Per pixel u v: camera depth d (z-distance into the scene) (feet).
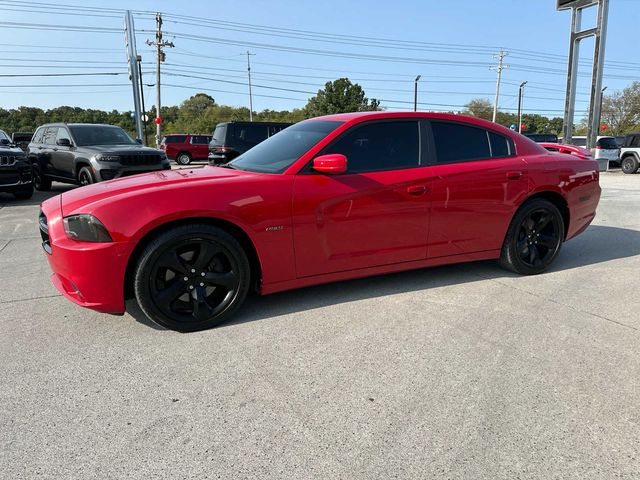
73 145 35.09
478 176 13.10
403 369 8.83
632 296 12.86
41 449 6.60
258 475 6.10
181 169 13.12
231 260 10.51
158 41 131.23
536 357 9.30
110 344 9.87
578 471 6.18
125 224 9.50
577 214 15.43
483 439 6.82
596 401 7.78
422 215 12.42
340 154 11.38
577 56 65.36
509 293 13.04
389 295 12.79
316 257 11.34
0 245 19.38
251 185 10.57
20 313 11.60
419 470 6.20
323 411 7.51
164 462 6.34
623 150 65.87
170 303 10.19
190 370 8.79
